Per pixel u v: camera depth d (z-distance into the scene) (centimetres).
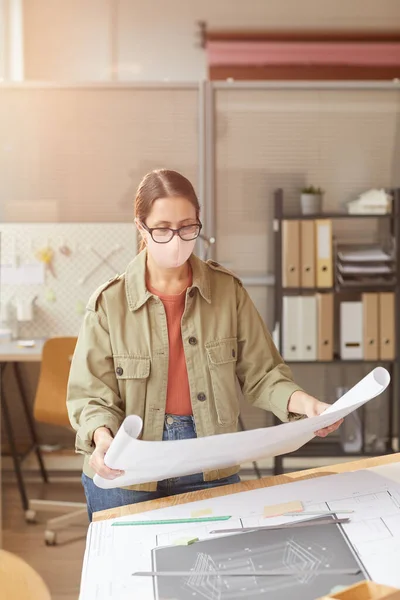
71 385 182
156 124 448
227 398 187
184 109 447
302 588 119
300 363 432
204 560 129
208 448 142
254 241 455
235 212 454
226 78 542
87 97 446
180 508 152
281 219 425
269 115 450
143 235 179
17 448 461
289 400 181
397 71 544
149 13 548
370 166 455
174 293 186
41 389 380
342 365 458
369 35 544
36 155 448
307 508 148
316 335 429
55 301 445
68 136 448
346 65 542
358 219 457
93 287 445
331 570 124
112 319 183
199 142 449
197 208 176
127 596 119
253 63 541
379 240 458
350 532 137
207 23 547
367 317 428
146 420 184
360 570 123
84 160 450
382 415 454
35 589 105
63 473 457
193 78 552
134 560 131
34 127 447
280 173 454
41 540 372
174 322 186
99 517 150
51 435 462
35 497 429
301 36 544
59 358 377
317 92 450
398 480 160
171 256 173
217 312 188
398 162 457
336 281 435
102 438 160
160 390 184
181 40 550
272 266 457
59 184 450
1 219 452
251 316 193
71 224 443
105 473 146
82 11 547
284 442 153
